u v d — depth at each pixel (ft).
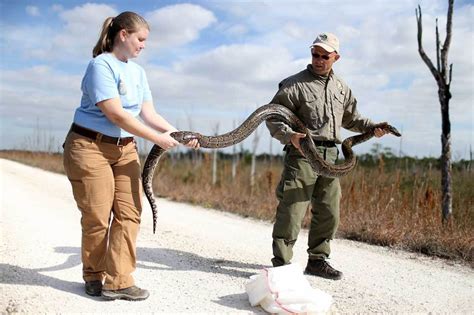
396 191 38.58
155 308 17.63
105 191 17.83
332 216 22.29
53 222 33.14
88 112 17.74
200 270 23.21
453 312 18.71
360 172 44.75
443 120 33.35
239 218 41.83
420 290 21.40
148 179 19.26
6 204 40.22
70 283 19.92
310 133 21.50
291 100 21.71
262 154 80.38
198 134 20.36
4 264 21.76
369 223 32.99
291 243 21.72
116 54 17.81
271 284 17.53
